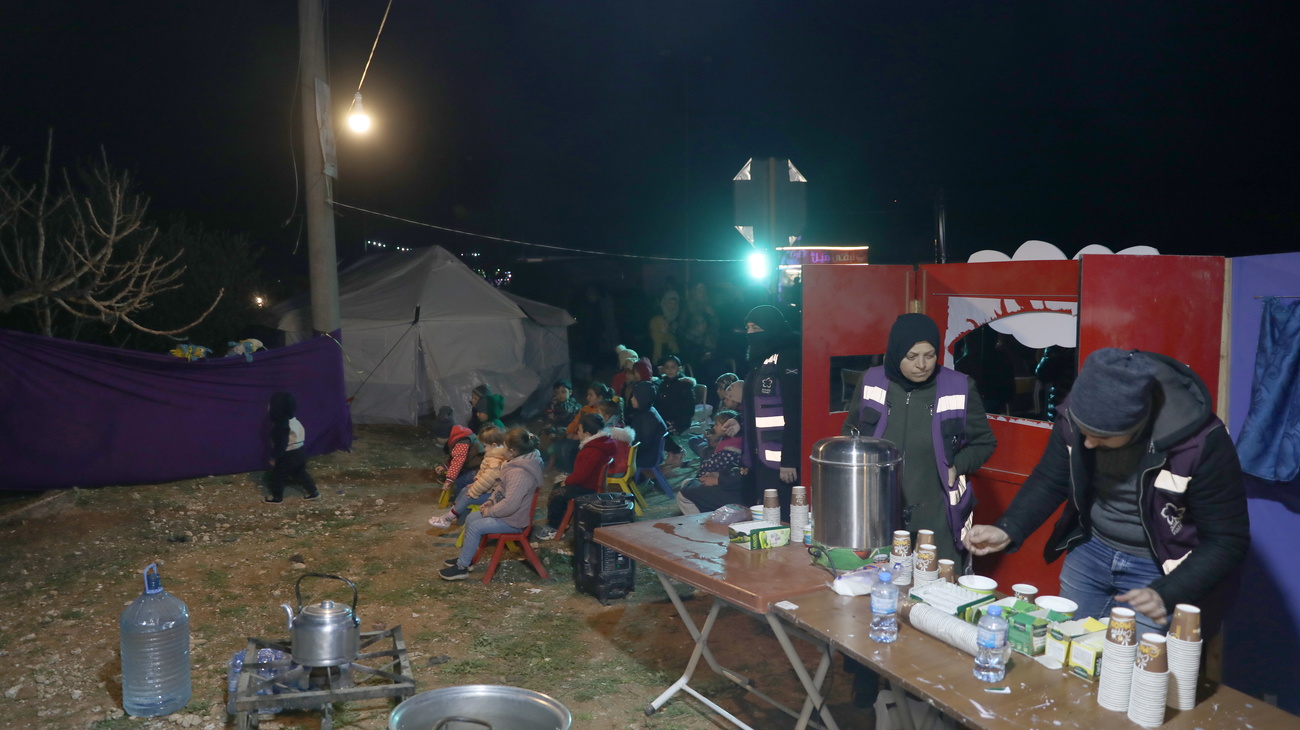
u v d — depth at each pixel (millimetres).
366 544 7273
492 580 6281
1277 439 3621
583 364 16875
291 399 8664
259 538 7438
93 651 5027
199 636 5246
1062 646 2529
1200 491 2621
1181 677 2264
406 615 5613
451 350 12648
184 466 9234
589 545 5898
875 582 3109
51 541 7164
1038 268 4531
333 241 10914
